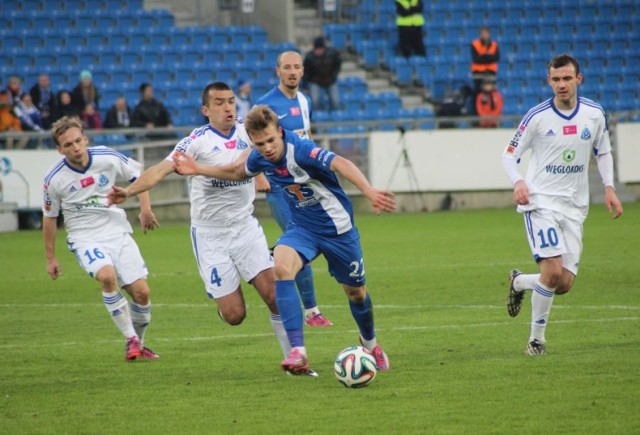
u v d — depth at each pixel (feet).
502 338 82.38
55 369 74.64
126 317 77.82
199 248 78.38
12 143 201.46
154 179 70.59
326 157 65.31
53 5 258.78
